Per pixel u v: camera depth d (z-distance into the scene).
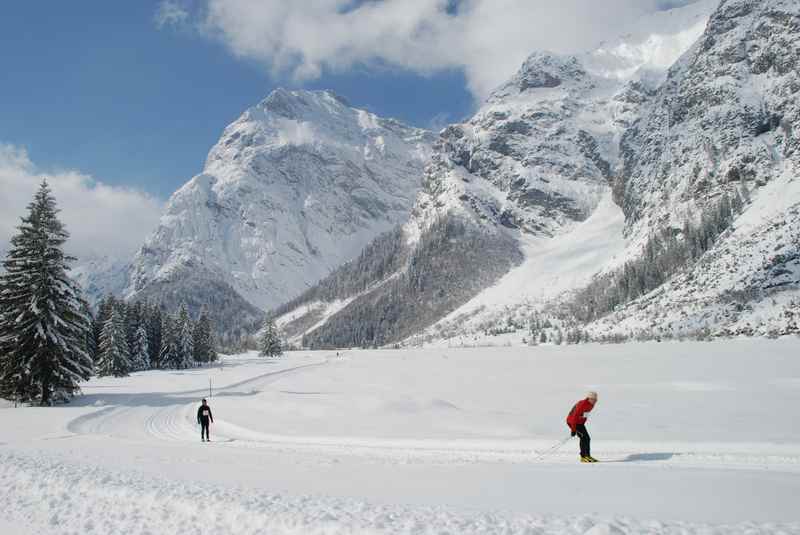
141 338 117.88
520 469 15.55
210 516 11.66
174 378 86.62
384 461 18.47
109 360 92.50
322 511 11.05
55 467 16.92
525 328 194.00
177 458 19.27
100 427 35.41
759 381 49.50
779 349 79.38
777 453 19.17
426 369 92.56
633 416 30.33
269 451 22.11
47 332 46.06
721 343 96.31
